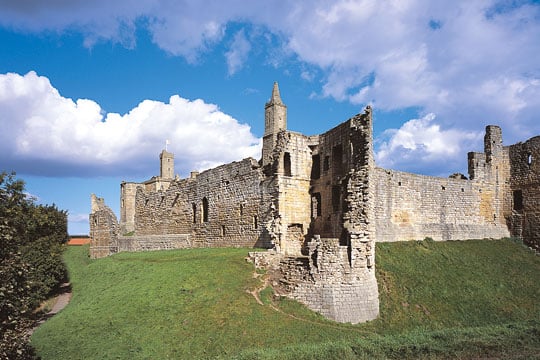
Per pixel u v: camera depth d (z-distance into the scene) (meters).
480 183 59.47
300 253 41.47
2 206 26.23
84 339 26.33
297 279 31.72
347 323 29.88
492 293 40.69
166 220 63.25
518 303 39.62
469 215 57.69
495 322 35.22
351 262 31.67
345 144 37.94
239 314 27.69
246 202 45.84
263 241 42.62
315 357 21.12
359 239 32.34
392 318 32.62
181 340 25.03
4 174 29.16
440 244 51.62
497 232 59.88
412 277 40.69
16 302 21.97
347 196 34.66
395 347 22.66
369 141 34.16
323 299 30.16
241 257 37.78
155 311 28.81
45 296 44.75
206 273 34.25
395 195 50.06
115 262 49.84
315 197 43.06
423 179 53.31
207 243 52.69
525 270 48.06
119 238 64.62
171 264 39.22
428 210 53.38
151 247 59.69
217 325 26.44
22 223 38.47
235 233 47.41
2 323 20.77
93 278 46.06
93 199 86.50
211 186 52.66
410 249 47.66
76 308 33.75
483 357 21.77
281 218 40.75
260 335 25.64
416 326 32.00
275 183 41.50
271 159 47.03
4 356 20.05
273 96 51.28
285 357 21.03
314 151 43.12
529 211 58.59
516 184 60.34
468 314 35.91
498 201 61.03
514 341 23.67
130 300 31.41
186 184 58.66
